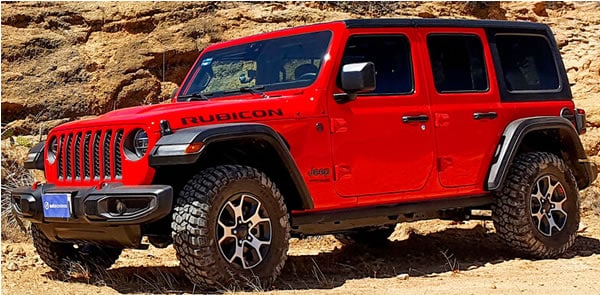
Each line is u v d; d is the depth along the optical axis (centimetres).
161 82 1209
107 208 569
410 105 689
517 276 666
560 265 729
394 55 694
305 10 1350
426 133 695
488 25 771
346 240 878
